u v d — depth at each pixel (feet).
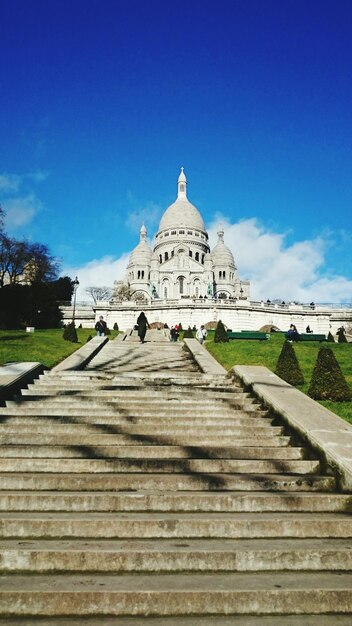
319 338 128.26
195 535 18.34
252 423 31.96
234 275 345.10
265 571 16.47
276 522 18.62
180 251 320.70
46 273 212.23
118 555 16.30
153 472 24.31
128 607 14.33
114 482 22.16
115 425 29.84
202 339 99.09
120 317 190.08
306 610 14.62
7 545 16.71
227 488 22.41
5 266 195.00
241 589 14.80
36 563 16.16
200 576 15.84
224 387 41.52
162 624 13.87
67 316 195.31
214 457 26.43
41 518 18.37
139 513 19.83
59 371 47.39
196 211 364.58
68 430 29.45
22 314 149.48
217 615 14.39
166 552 16.43
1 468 24.23
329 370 43.19
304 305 194.39
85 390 38.55
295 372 50.70
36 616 14.10
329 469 23.72
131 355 72.79
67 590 14.49
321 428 27.20
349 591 14.88
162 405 35.45
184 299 186.19
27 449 26.16
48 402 35.35
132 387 40.04
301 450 26.58
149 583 15.19
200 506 20.26
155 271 315.78
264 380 40.06
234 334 120.06
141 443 28.22
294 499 20.58
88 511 19.97
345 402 41.60
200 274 317.01
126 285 302.86
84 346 74.02
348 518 19.20
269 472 24.59
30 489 21.98
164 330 138.21
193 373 51.44
